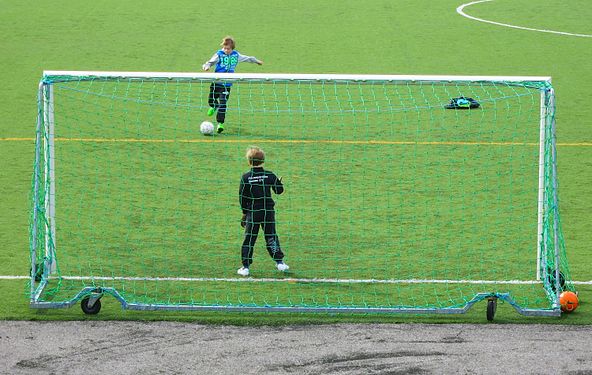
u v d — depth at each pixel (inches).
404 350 456.4
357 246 602.5
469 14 1407.5
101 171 743.7
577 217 658.8
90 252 587.8
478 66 1123.9
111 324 485.4
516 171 752.3
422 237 618.5
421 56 1168.8
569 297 500.7
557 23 1358.3
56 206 668.1
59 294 522.3
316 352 454.0
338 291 532.7
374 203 681.0
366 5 1449.3
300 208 669.3
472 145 814.5
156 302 513.7
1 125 876.0
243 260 553.0
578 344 464.4
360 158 781.3
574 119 919.7
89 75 520.7
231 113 898.1
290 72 1088.2
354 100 933.2
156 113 896.3
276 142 821.9
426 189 711.7
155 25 1305.4
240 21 1337.4
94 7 1406.3
